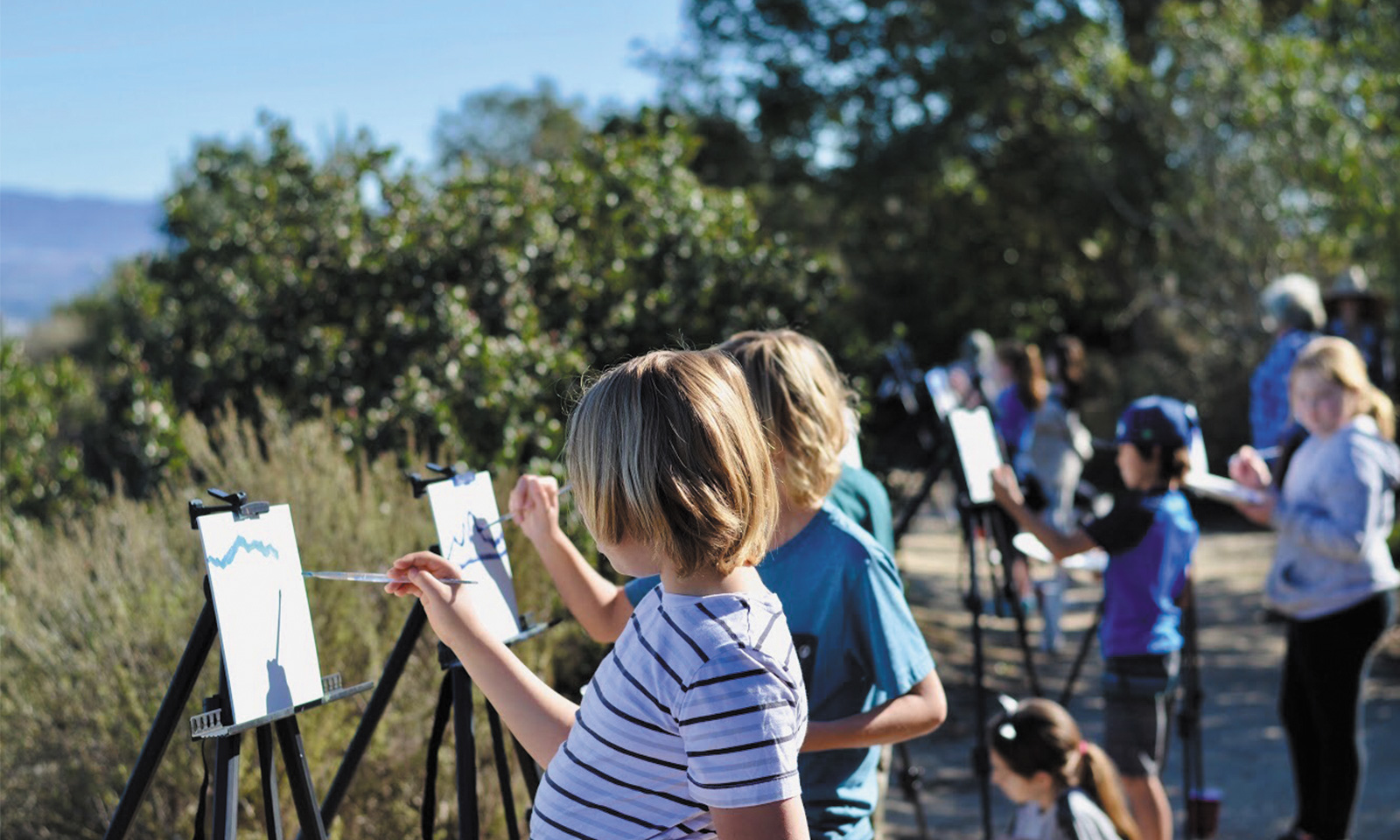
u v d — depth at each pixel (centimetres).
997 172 1781
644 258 600
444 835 370
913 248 1905
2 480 550
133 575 382
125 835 197
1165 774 560
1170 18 1481
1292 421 501
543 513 245
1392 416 430
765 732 139
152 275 640
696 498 145
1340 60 1331
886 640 211
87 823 349
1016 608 384
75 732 357
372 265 571
